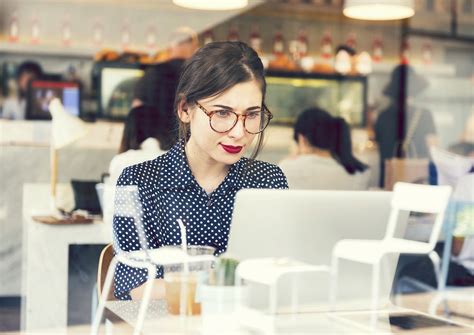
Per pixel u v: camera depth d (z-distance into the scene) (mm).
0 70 6316
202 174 2053
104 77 6441
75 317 2865
